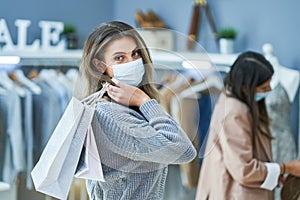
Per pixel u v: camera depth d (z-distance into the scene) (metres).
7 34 4.10
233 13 4.08
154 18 4.60
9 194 3.75
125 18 4.95
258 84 2.60
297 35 3.64
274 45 3.81
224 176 2.68
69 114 1.47
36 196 3.88
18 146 3.64
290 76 3.55
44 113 3.78
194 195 3.71
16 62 3.77
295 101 3.66
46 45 4.33
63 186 1.48
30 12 4.47
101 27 1.44
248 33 3.98
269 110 3.36
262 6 3.87
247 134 2.60
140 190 1.53
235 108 2.60
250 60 2.61
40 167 1.50
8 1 4.35
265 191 2.65
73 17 4.75
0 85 3.70
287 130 3.42
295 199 2.70
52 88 3.80
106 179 1.50
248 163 2.58
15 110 3.64
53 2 4.60
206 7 4.21
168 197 3.77
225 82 2.66
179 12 4.48
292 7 3.67
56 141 1.48
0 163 3.65
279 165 2.64
